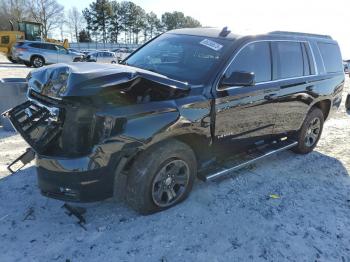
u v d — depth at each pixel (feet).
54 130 9.93
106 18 252.42
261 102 13.61
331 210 12.52
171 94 10.69
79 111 9.53
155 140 10.07
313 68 16.84
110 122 9.36
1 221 10.59
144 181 10.46
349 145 20.57
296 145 17.40
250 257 9.72
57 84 9.98
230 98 12.26
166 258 9.44
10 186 12.68
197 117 11.16
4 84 19.21
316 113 17.63
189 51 13.34
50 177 9.70
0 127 20.15
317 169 16.31
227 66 12.29
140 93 10.30
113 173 9.82
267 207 12.35
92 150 9.39
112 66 11.00
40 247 9.56
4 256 9.12
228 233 10.68
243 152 14.39
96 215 11.14
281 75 14.80
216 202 12.39
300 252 10.08
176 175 11.44
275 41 14.62
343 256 10.07
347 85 60.95
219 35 13.80
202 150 12.10
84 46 194.29
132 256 9.43
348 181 15.20
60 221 10.77
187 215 11.43
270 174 15.29
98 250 9.58
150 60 13.83
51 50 73.20
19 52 70.90
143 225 10.75
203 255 9.64
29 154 11.12
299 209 12.40
